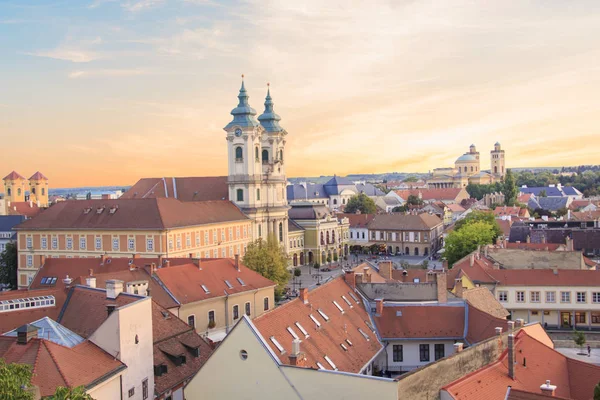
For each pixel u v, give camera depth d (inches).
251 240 7391.7
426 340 2888.8
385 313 3026.6
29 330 2038.6
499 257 4891.7
